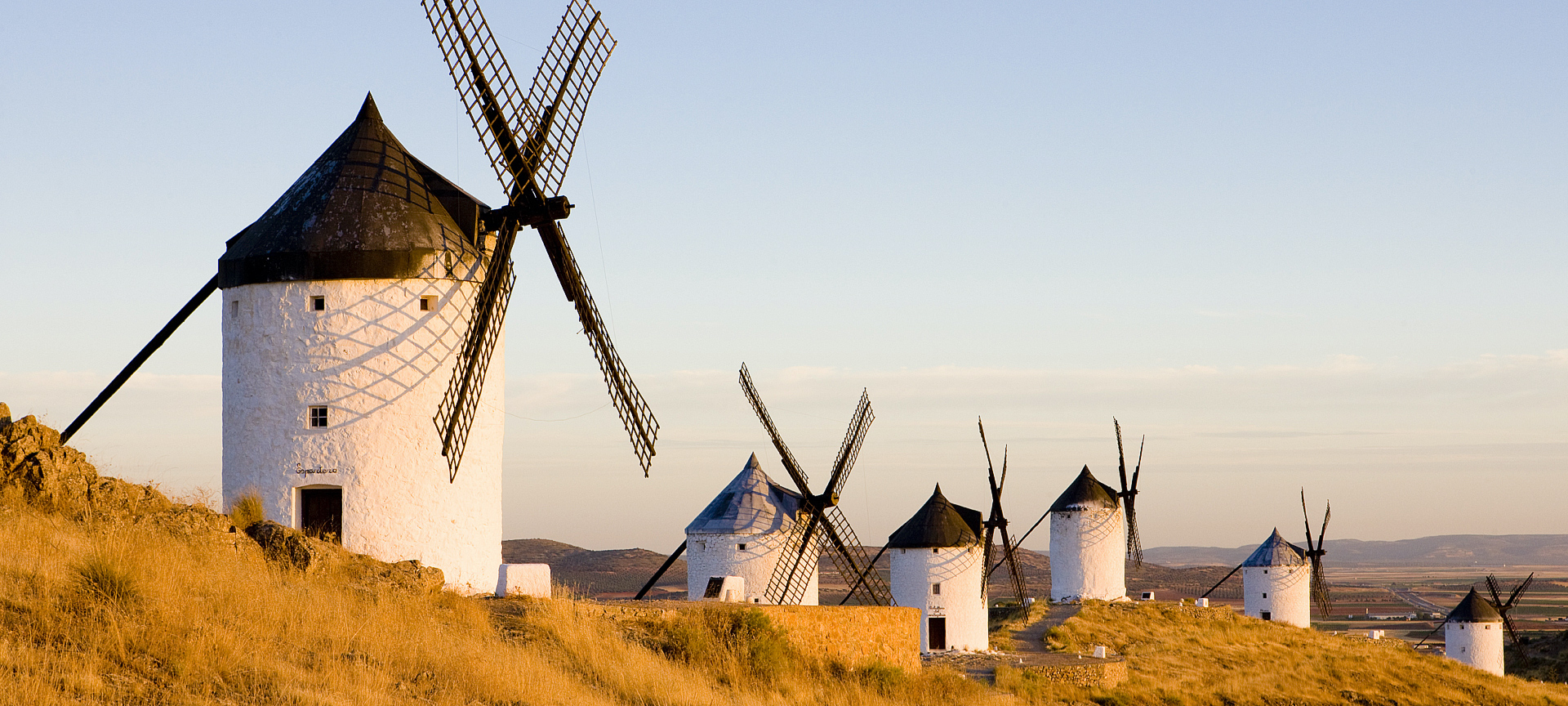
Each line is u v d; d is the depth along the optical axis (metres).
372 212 38.22
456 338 38.91
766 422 63.28
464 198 40.12
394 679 24.62
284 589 27.61
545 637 30.70
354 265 37.59
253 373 38.09
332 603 27.41
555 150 40.84
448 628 28.91
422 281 38.41
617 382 40.47
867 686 37.19
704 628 35.03
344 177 38.97
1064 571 95.88
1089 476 97.38
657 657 32.19
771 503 63.69
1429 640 164.75
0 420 30.70
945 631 72.00
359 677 23.75
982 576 74.56
